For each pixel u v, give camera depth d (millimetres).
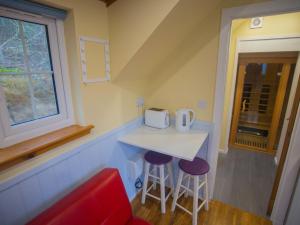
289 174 1623
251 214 1940
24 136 1168
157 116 2010
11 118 1114
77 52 1288
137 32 1392
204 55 1760
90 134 1492
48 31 1227
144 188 2020
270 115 3305
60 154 1245
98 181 1246
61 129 1376
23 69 1136
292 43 2523
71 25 1253
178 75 1958
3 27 1018
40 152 1148
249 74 3260
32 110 1220
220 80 1727
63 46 1313
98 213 1141
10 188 994
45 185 1180
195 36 1751
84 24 1301
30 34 1145
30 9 1047
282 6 1361
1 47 1021
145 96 2160
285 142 1662
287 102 2852
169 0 1229
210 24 1653
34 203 1127
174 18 1363
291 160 1590
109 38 1521
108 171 1376
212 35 1671
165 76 2039
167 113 2045
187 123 1913
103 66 1515
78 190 1155
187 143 1668
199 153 2039
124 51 1487
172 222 1834
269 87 3186
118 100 1743
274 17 2504
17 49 1092
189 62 1857
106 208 1196
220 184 2459
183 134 1871
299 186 1552
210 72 1771
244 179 2568
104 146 1643
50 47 1257
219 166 2904
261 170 2789
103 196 1201
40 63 1228
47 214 975
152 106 2229
